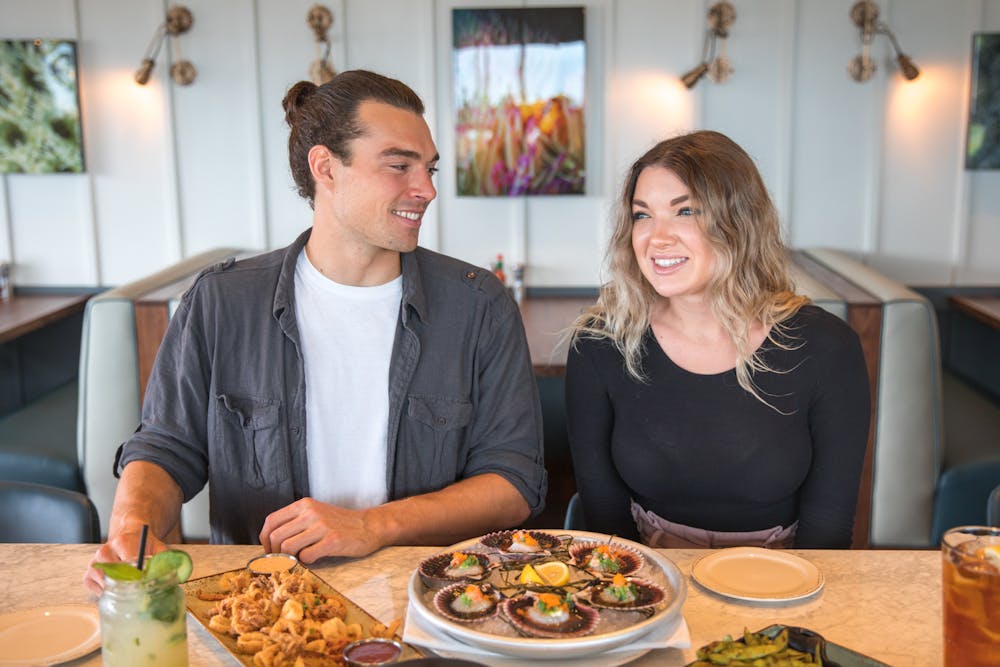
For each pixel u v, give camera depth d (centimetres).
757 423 180
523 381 183
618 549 136
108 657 101
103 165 428
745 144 416
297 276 179
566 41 404
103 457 312
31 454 315
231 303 176
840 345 181
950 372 423
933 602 130
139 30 417
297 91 176
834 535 181
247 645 117
